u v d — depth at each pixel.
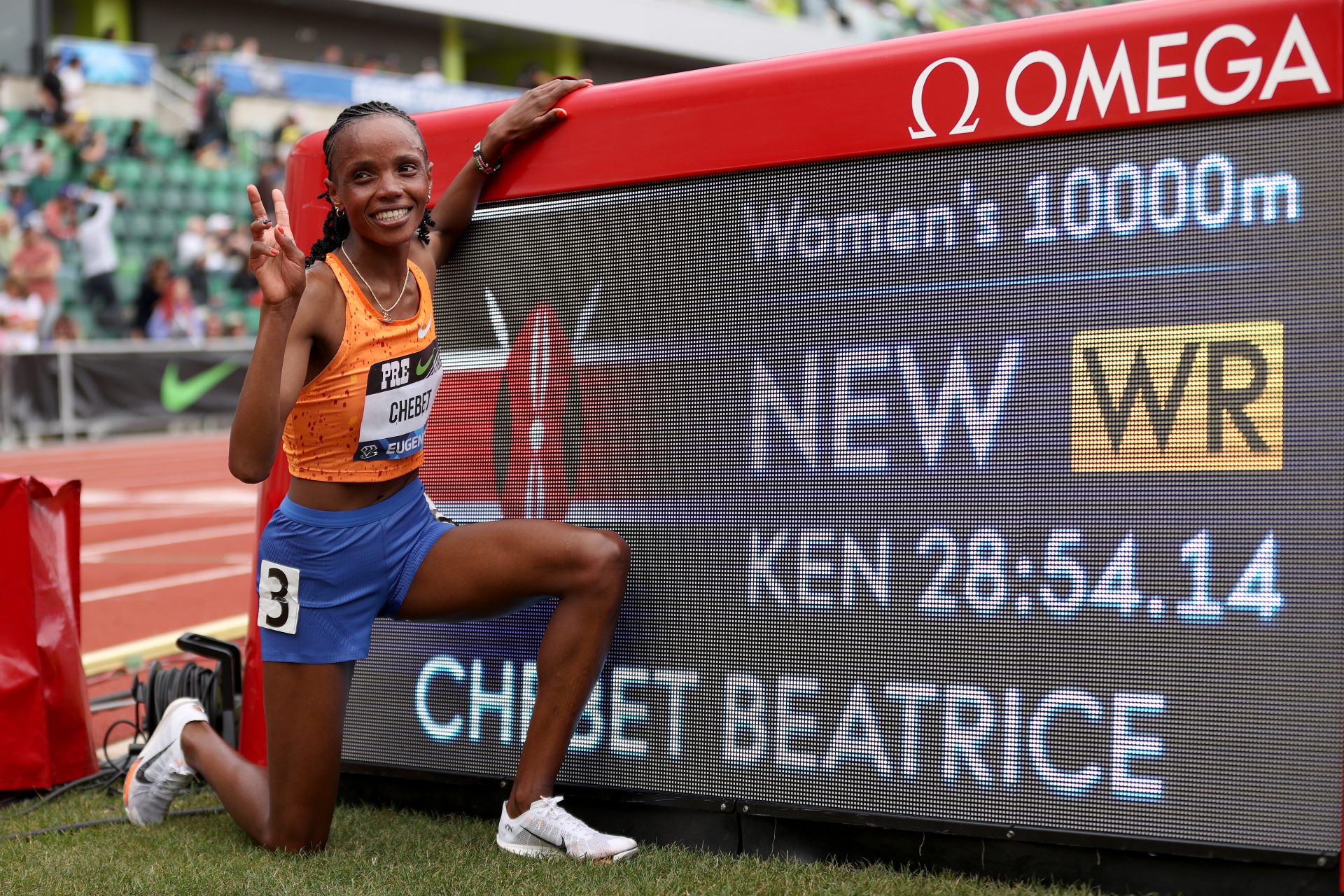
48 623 15.63
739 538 12.23
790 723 11.98
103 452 66.06
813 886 11.09
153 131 90.25
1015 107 11.20
